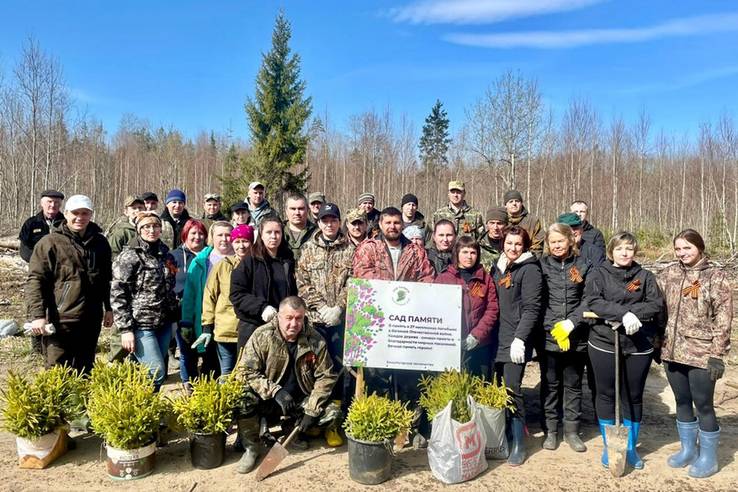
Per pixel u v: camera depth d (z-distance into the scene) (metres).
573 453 4.81
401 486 4.14
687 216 32.44
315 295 5.14
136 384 4.28
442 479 4.20
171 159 52.22
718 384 6.75
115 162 49.19
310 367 4.61
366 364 4.62
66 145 27.38
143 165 54.38
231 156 32.28
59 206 6.90
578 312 4.67
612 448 4.35
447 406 4.23
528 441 5.08
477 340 4.81
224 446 4.44
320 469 4.37
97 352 7.47
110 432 4.04
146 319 4.87
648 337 4.51
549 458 4.70
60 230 4.77
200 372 5.87
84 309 4.79
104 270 5.01
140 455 4.15
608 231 26.19
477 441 4.30
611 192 31.94
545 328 4.83
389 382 5.05
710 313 4.29
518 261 4.83
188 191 52.00
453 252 5.07
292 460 4.53
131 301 4.86
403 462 4.56
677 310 4.43
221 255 5.74
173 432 4.91
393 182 40.12
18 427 4.18
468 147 26.81
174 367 7.29
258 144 27.81
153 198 8.63
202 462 4.31
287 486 4.09
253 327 4.83
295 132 28.64
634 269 4.50
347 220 5.91
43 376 4.41
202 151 56.41
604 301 4.47
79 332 4.81
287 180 28.50
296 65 28.69
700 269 4.35
